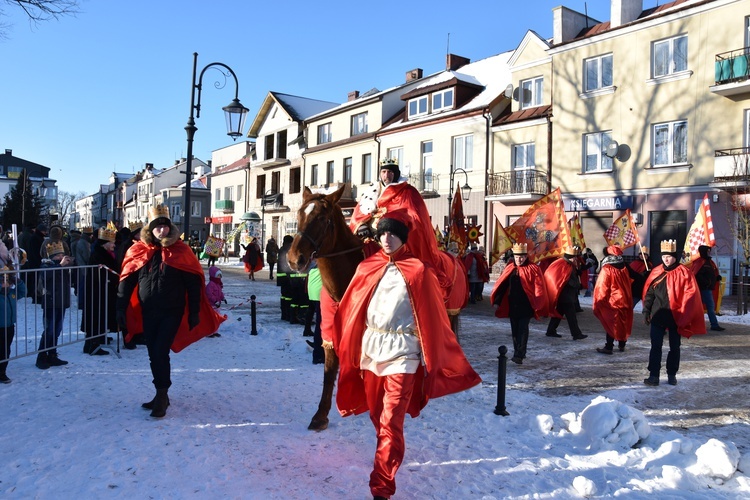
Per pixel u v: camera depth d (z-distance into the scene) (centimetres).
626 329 917
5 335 664
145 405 571
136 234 866
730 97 1977
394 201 536
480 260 1695
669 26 2130
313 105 4625
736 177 1869
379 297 409
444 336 411
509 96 2717
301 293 1190
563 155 2467
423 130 3117
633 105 2233
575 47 2411
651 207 2186
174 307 552
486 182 2761
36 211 5178
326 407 523
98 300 838
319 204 486
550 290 1052
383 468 368
